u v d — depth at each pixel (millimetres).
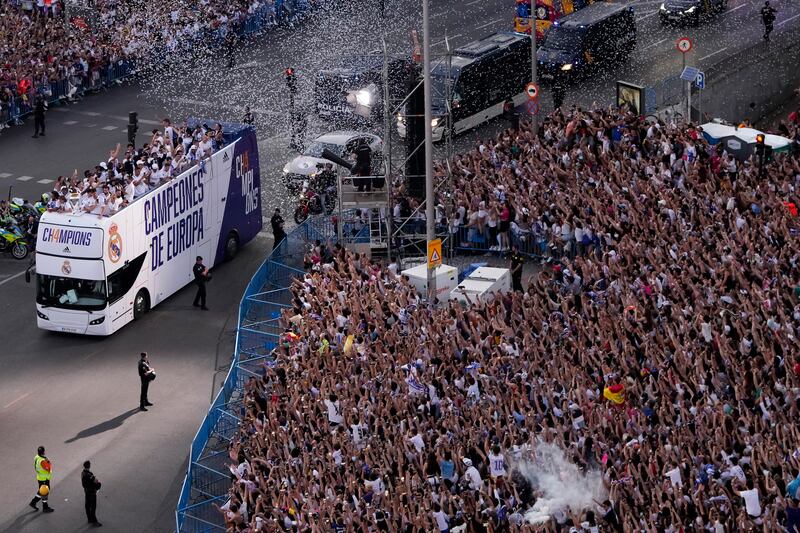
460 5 123625
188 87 109812
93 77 110000
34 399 68312
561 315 63281
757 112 98875
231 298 79188
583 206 75875
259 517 50469
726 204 73312
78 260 72688
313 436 55469
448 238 80312
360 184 78000
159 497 59312
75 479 60719
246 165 84562
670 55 109688
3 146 100625
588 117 85938
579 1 113375
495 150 85438
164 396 68062
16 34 109062
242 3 116188
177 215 78500
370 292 67750
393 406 56562
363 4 122188
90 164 97250
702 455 49375
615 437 52344
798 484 46094
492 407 55031
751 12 118188
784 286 62500
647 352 57750
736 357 56781
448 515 48531
